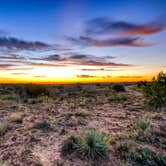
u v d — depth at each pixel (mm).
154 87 11625
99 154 4555
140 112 10086
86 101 14594
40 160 4395
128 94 19906
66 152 4773
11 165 4199
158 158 4316
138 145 5172
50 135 6141
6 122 7605
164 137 5879
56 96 18812
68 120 8141
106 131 6516
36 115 9281
